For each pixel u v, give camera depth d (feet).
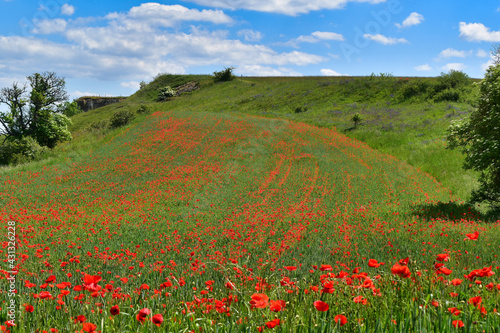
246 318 7.34
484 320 6.40
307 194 69.77
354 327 6.36
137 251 32.24
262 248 33.78
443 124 121.29
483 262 19.61
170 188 72.95
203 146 114.83
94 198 65.05
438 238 31.71
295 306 7.75
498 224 36.04
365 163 97.55
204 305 8.97
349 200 64.69
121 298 10.79
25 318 8.55
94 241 37.29
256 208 58.08
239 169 91.50
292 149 112.16
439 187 73.92
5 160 114.52
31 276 19.67
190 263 24.41
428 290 8.31
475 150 47.39
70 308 9.68
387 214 49.62
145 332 6.66
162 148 111.96
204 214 54.34
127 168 89.61
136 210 56.75
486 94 48.26
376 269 19.27
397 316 6.77
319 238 37.37
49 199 64.03
